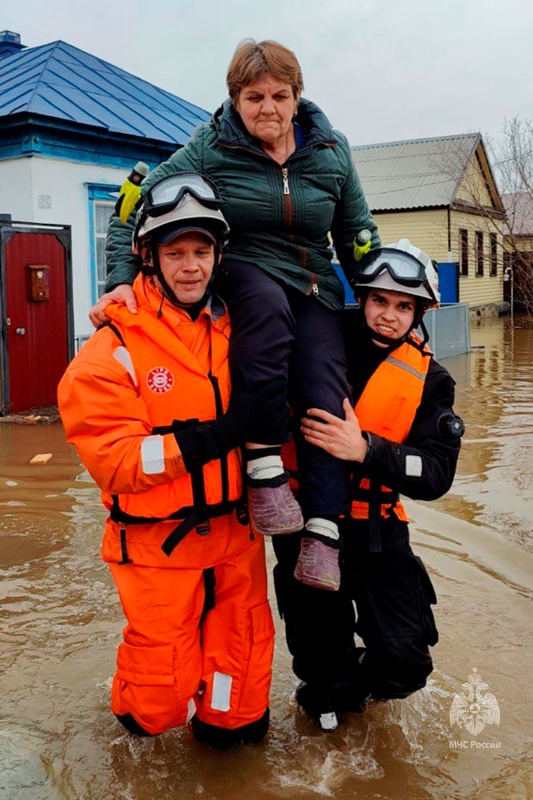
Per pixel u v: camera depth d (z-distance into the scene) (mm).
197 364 2752
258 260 2986
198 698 3020
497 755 3143
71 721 3336
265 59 2805
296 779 2996
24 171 11078
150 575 2766
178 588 2773
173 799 2885
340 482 2867
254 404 2672
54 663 3773
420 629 3059
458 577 4734
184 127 13961
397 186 30281
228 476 2760
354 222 3332
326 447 2832
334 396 2900
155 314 2777
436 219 29234
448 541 5320
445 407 3119
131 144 12422
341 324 3111
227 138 2910
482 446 8039
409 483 2951
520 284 30531
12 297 9430
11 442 8203
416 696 3520
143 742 3195
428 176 30266
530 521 5684
